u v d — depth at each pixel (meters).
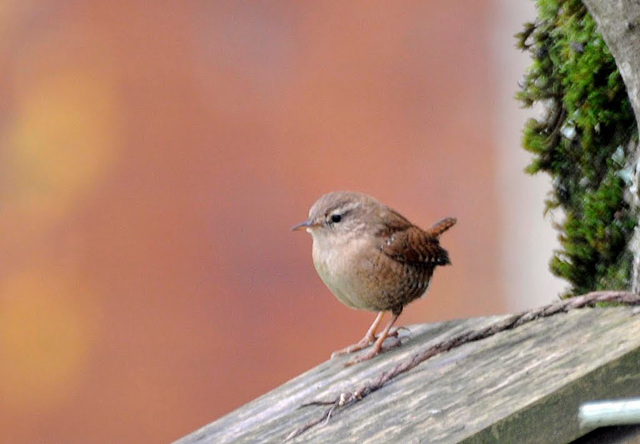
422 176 12.74
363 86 12.77
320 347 12.35
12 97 12.72
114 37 12.84
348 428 5.52
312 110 12.74
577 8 6.86
